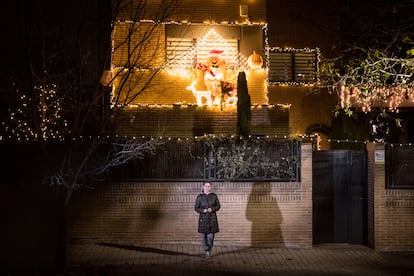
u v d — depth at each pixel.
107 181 16.50
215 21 21.73
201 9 21.72
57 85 16.64
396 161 16.38
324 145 23.08
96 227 16.48
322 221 16.91
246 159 16.45
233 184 16.42
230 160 16.44
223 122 20.83
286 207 16.45
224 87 20.56
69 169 13.77
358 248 16.50
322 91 23.12
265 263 14.59
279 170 16.47
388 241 16.23
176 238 16.47
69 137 13.97
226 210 16.41
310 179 16.47
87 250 15.64
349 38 21.72
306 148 16.50
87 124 16.36
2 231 16.22
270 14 23.25
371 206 16.55
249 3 21.94
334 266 14.43
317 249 16.30
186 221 16.48
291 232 16.41
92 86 15.93
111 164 16.12
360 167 16.98
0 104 17.81
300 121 23.03
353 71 15.62
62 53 15.32
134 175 16.52
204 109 20.80
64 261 13.27
